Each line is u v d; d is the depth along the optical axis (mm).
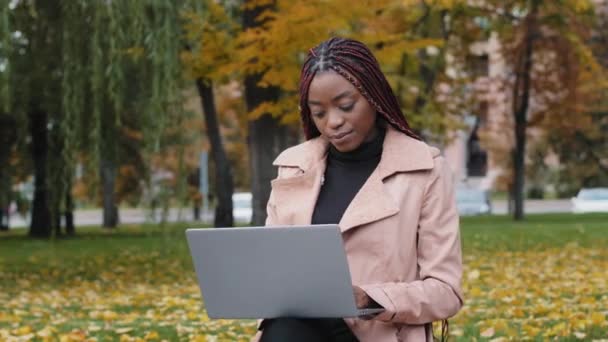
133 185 30672
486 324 7043
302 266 2971
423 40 13125
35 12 10836
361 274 3164
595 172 37844
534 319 7309
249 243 3012
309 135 3406
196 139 29656
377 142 3295
